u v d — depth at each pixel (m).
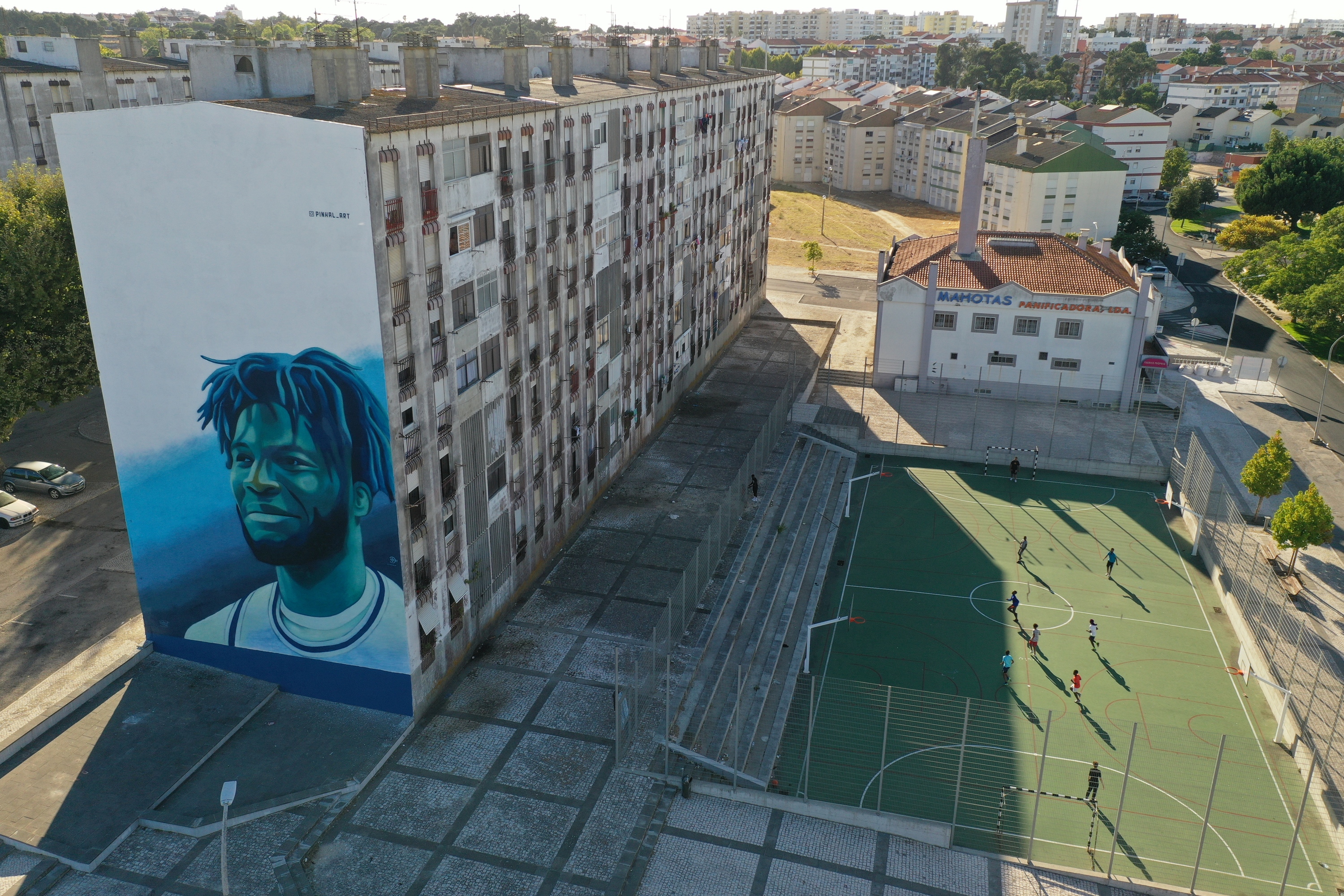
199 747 35.91
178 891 30.08
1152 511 61.50
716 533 50.06
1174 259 133.62
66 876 30.50
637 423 63.56
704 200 74.38
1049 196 132.88
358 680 38.47
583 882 31.17
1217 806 36.69
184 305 35.25
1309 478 65.38
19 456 61.44
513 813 33.94
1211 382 83.50
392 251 33.75
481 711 39.12
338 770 35.31
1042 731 40.88
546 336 47.09
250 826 32.72
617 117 54.25
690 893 31.28
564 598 47.16
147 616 40.78
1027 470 66.94
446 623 40.19
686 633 44.78
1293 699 41.50
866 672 44.69
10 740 35.34
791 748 39.12
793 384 78.06
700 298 76.31
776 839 33.78
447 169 36.66
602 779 35.75
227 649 40.09
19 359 52.91
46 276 54.25
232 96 40.34
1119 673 45.03
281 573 38.06
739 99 81.56
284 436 35.97
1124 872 33.44
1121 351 74.69
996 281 76.56
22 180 61.41
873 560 55.16
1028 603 50.88
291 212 32.69
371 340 33.56
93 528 52.59
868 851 33.50
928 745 39.66
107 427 66.12
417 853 32.00
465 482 40.56
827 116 187.00
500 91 51.44
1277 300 100.00
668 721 36.22
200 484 37.72
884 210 163.88
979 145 77.00
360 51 38.72
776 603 49.09
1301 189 141.25
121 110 33.12
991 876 32.66
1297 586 51.03
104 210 34.69
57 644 42.12
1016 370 77.12
